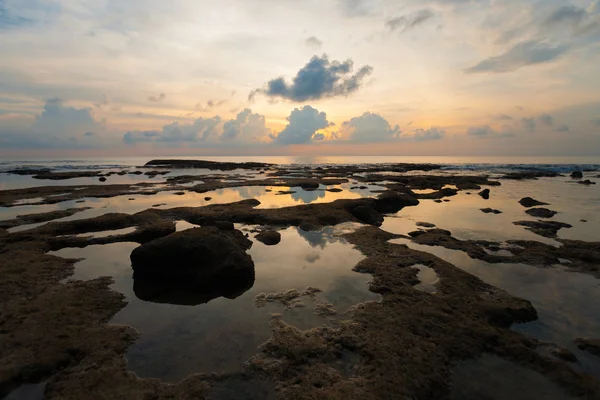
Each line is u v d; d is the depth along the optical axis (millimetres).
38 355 7367
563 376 6996
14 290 10508
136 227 18828
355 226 19266
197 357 7574
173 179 48625
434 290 10875
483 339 8211
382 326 8656
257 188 37812
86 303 9938
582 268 12953
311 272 12516
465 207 26078
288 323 8992
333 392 6438
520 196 31719
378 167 82625
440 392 6609
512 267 13094
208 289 11078
